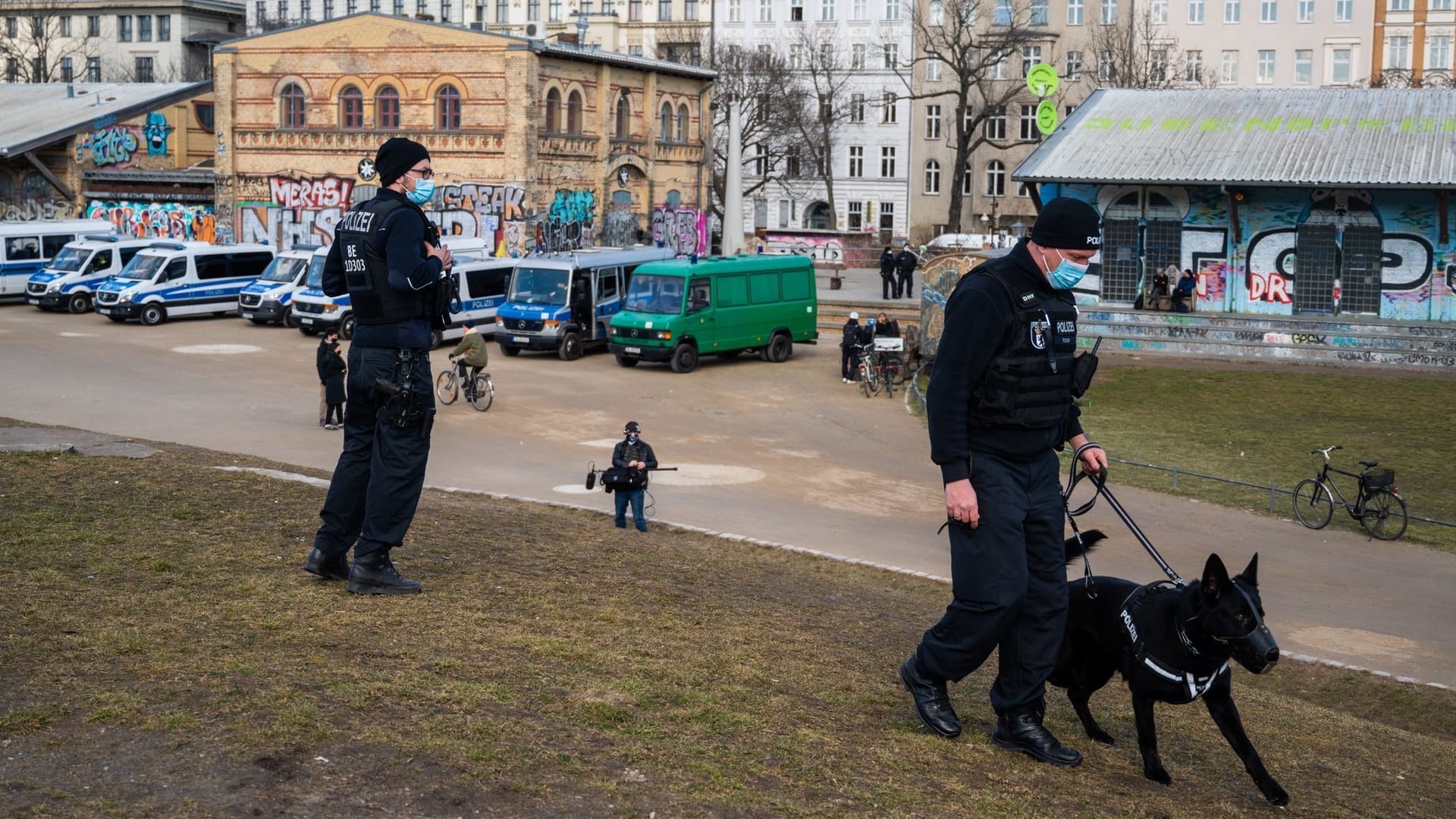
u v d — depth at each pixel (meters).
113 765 5.29
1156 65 81.81
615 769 5.70
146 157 62.03
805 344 41.84
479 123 52.88
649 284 36.41
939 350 6.16
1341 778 7.46
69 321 42.81
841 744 6.40
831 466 24.09
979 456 6.23
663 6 95.25
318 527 10.29
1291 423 28.80
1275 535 19.55
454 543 10.72
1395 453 25.72
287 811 5.01
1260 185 39.09
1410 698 12.49
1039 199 42.94
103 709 5.80
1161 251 41.97
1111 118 45.03
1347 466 24.33
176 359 34.75
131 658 6.54
